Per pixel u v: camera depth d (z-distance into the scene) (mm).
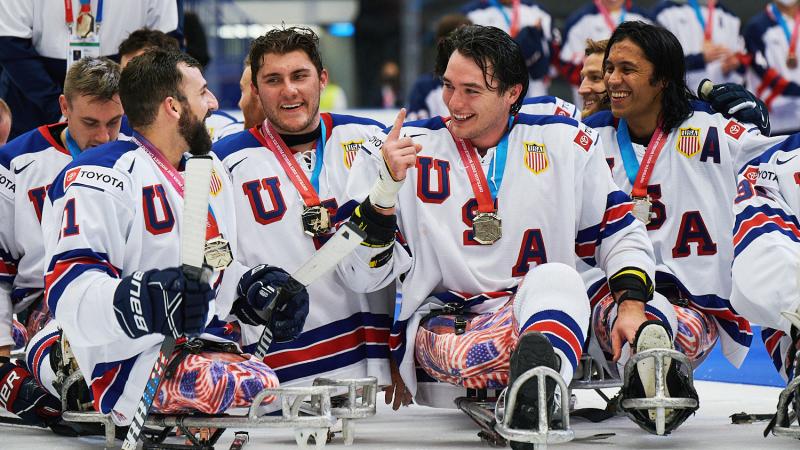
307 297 9414
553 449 9422
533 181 10383
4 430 10641
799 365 9086
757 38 25797
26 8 15773
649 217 11453
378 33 36875
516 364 8422
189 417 8883
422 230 10359
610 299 10711
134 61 9008
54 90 16047
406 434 10305
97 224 8539
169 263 8898
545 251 10398
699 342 10875
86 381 8992
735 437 10008
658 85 11453
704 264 11430
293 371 10672
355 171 10625
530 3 25922
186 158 9281
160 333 8117
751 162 10562
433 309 10453
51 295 8398
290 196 10805
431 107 24750
